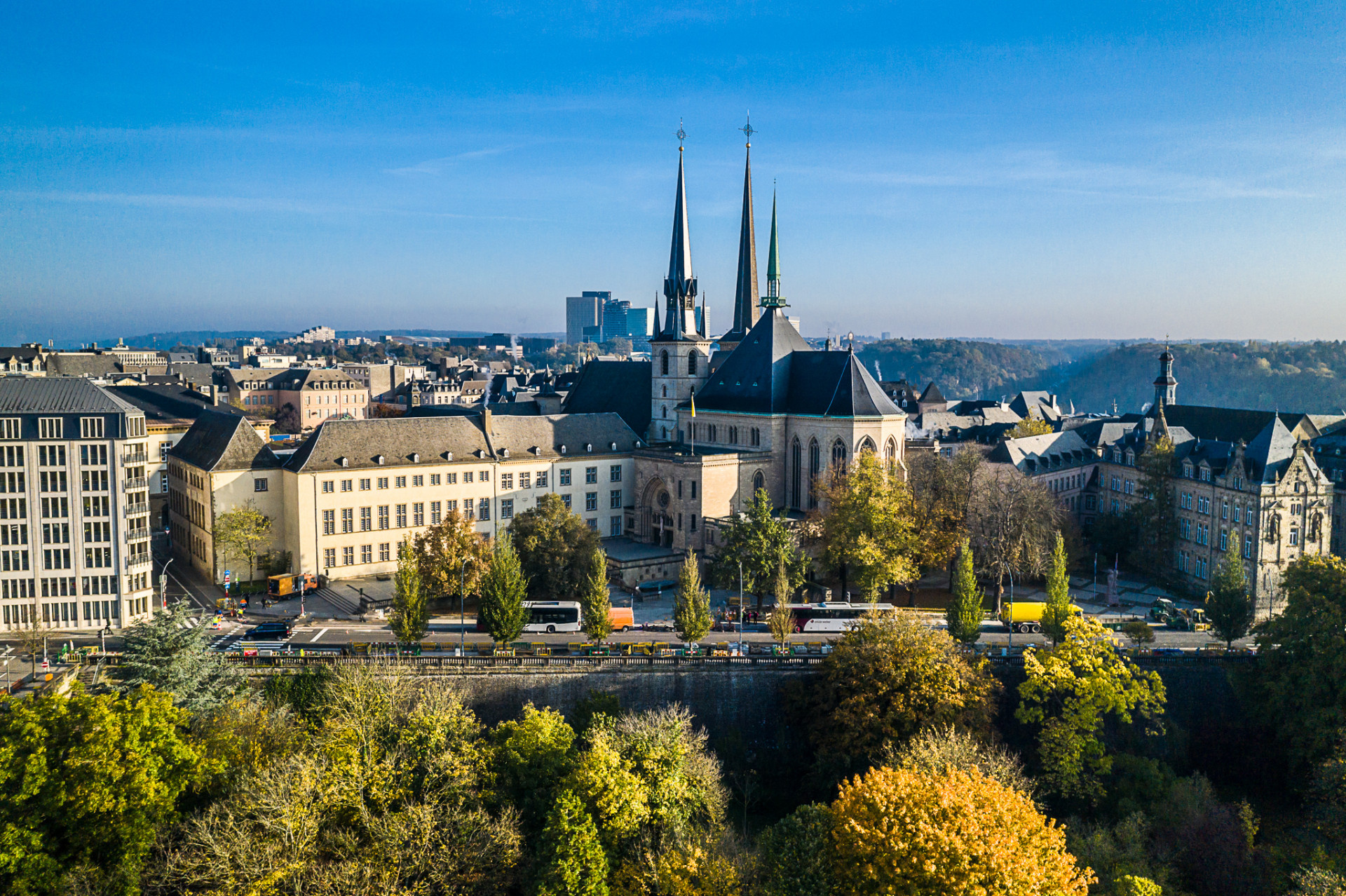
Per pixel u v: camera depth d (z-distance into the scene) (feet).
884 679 336.70
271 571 519.19
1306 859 302.25
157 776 244.83
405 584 388.37
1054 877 209.87
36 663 373.61
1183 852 294.05
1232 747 380.37
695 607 393.70
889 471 532.73
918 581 540.52
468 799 256.11
